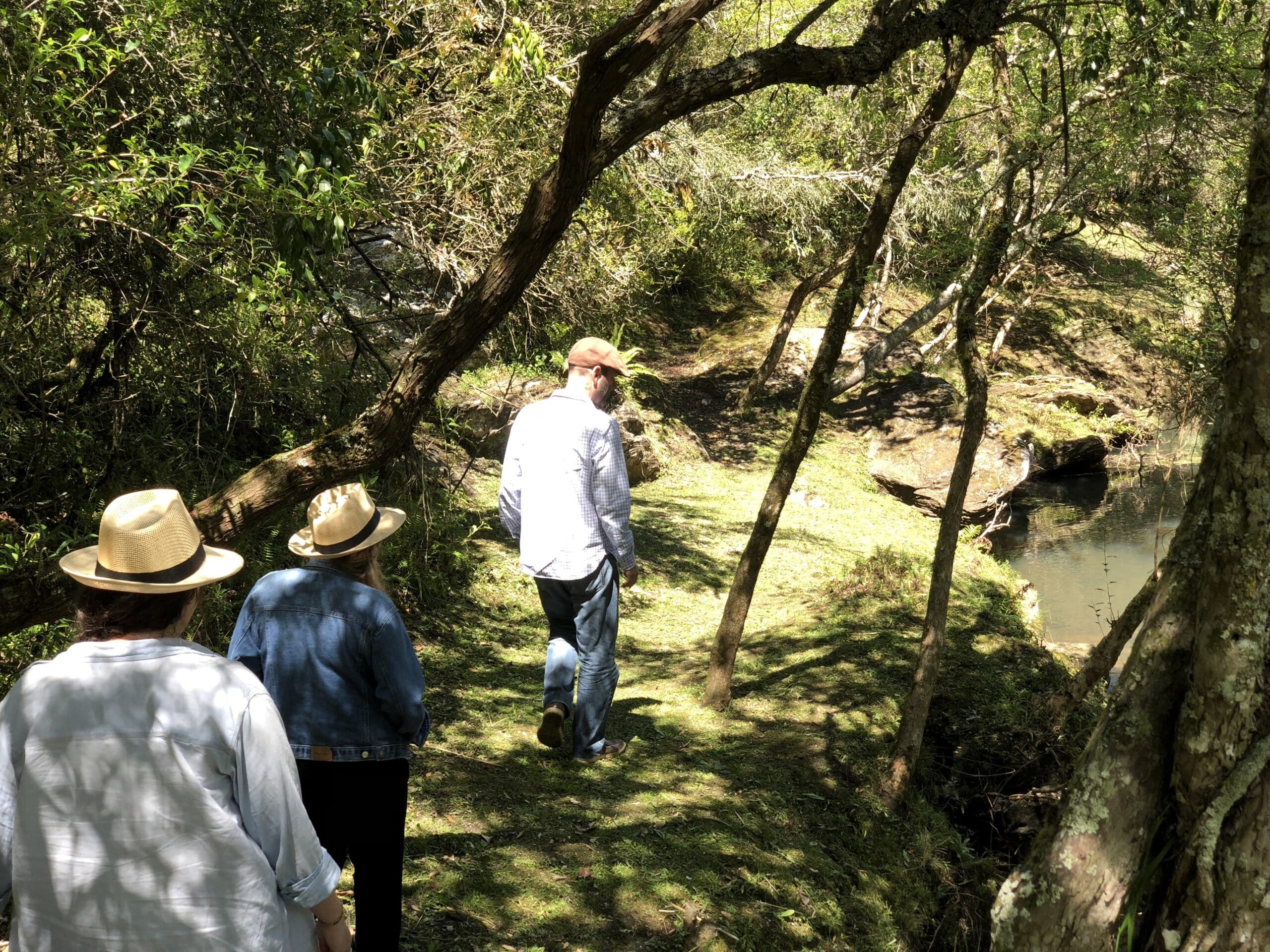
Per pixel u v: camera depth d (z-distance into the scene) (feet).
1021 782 19.89
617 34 9.50
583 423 16.34
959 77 18.57
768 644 24.70
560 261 29.91
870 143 47.98
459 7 25.52
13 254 12.78
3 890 6.15
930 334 66.49
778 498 20.11
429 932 11.94
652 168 39.58
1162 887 7.69
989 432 50.62
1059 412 58.23
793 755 18.63
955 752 20.30
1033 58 25.39
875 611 26.45
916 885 15.87
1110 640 19.22
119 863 5.94
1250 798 7.21
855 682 21.86
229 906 6.06
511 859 13.92
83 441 18.34
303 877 6.42
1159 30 20.17
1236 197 21.30
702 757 18.37
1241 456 7.40
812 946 13.25
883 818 17.12
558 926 12.48
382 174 22.62
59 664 6.18
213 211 13.39
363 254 25.39
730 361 58.65
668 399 53.06
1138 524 49.21
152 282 17.62
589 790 16.51
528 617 25.59
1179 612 8.04
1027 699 22.11
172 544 6.41
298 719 9.55
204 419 20.68
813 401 19.81
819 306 66.59
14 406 17.69
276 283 16.47
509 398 34.60
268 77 15.83
